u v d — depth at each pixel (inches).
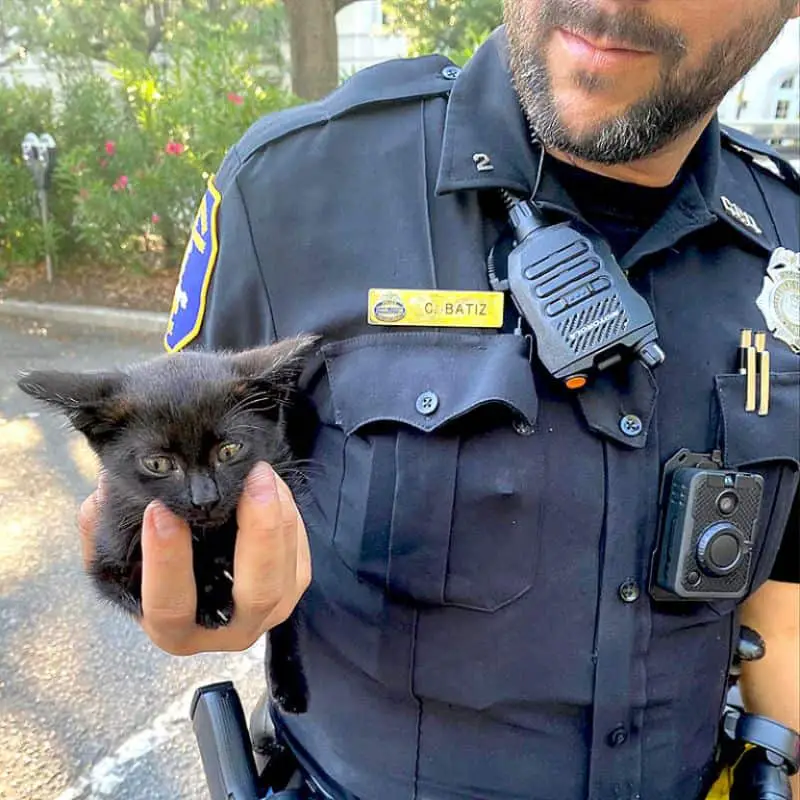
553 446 15.8
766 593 19.2
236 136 98.3
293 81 104.0
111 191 106.9
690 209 17.2
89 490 60.9
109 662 43.5
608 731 16.0
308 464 17.6
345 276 17.1
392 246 17.0
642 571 16.1
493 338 16.2
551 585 15.8
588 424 15.9
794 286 17.9
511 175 16.7
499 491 15.5
